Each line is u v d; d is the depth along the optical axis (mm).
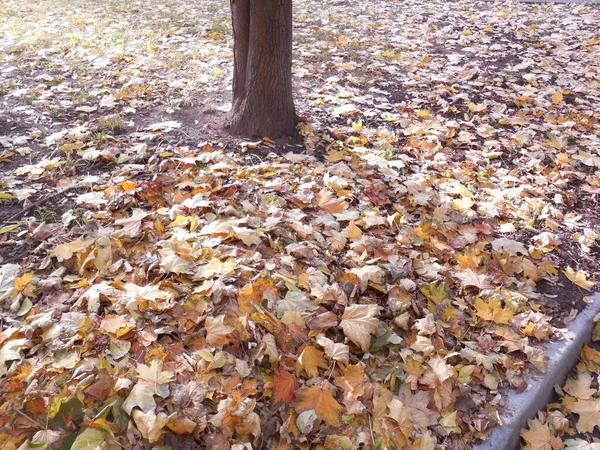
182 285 2621
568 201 3994
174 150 3912
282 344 2395
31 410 1936
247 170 3688
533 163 4355
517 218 3727
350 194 3572
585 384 2709
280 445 2062
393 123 4840
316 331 2477
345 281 2775
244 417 2033
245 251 2869
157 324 2404
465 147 4621
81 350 2227
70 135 4000
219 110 4660
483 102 5441
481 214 3684
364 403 2260
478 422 2303
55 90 4898
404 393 2348
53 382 2059
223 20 7625
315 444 2107
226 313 2443
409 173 4098
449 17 8328
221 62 5859
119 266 2730
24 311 2463
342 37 6910
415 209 3668
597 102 5570
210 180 3512
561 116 5215
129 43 6332
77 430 1918
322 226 3262
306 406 2168
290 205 3395
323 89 5320
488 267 3223
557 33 7578
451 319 2764
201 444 1983
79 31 6840
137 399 2016
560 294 3146
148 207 3287
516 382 2529
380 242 3131
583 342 2908
